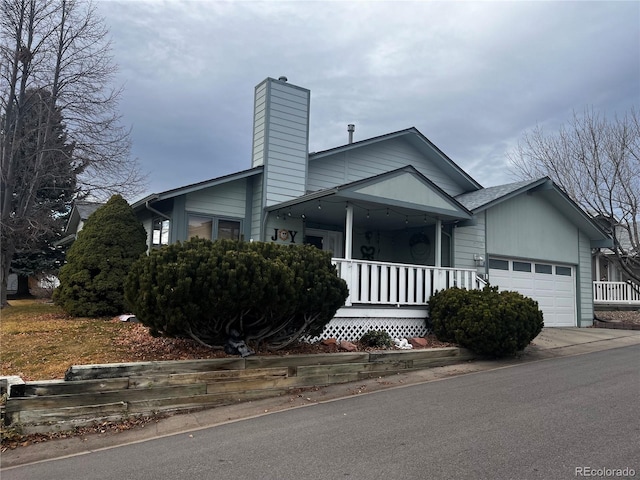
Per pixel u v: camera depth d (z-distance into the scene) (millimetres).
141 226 11344
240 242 7414
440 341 9633
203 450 4629
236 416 5867
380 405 6105
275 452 4496
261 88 12477
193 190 11031
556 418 5273
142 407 5801
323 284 7371
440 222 12125
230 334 7055
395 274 9992
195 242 7164
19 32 13016
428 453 4324
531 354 9836
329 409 6023
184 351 6977
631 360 9078
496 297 9469
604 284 21859
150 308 6426
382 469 3996
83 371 5633
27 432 5105
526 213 15227
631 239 18141
